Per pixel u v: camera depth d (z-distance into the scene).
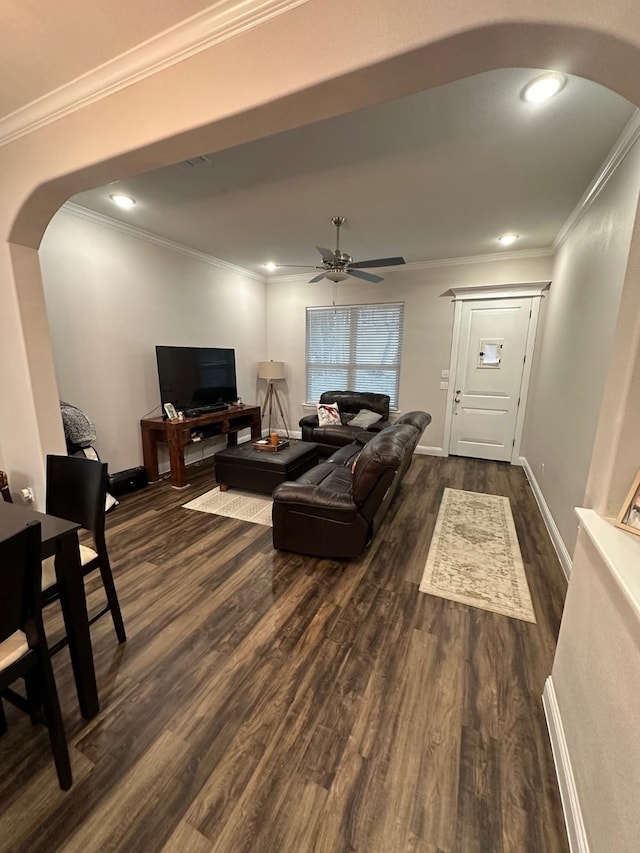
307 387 6.27
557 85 1.72
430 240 4.11
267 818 1.15
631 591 0.85
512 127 2.06
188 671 1.69
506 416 4.94
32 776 1.25
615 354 1.26
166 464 4.55
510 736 1.41
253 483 3.67
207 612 2.07
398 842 1.10
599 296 2.38
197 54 1.47
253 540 2.87
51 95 1.81
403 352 5.41
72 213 3.32
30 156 2.02
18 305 2.33
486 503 3.66
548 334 4.12
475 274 4.82
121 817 1.15
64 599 1.34
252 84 1.38
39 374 2.46
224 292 5.28
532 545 2.86
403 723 1.46
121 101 1.67
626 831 0.83
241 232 3.92
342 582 2.36
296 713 1.50
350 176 2.64
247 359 5.92
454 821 1.15
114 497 3.57
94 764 1.29
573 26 0.98
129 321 3.95
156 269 4.20
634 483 1.22
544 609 2.13
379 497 2.40
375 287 5.43
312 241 4.21
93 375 3.64
